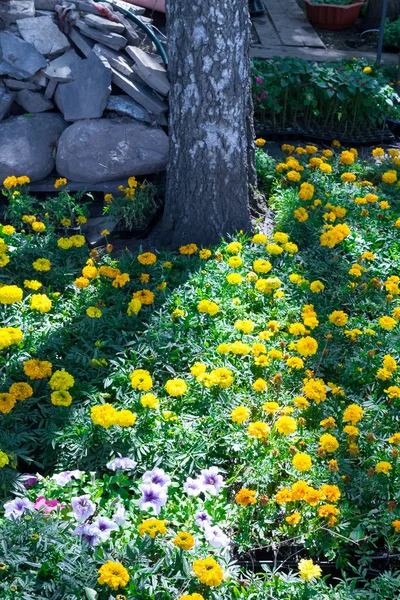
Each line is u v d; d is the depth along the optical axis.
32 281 4.98
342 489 3.79
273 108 8.39
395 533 3.55
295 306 5.16
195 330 4.84
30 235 5.70
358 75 8.30
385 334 4.90
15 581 3.04
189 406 4.29
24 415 4.11
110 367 4.51
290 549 3.64
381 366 4.61
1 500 3.62
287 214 6.19
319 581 3.31
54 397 4.05
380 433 4.11
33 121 6.57
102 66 6.59
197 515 3.45
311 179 6.80
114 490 3.73
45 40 6.76
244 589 3.26
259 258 5.66
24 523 3.26
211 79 5.46
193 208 5.90
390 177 6.79
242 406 4.23
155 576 3.14
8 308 4.85
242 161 5.86
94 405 4.21
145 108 6.66
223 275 5.30
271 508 3.67
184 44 5.41
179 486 3.82
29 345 4.61
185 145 5.72
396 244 5.91
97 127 6.42
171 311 5.00
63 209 6.07
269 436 3.95
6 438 3.92
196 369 4.22
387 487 3.72
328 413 4.27
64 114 6.56
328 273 5.61
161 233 6.12
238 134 5.73
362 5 13.07
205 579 3.04
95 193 6.51
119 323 4.86
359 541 3.61
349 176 6.68
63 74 6.61
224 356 4.54
